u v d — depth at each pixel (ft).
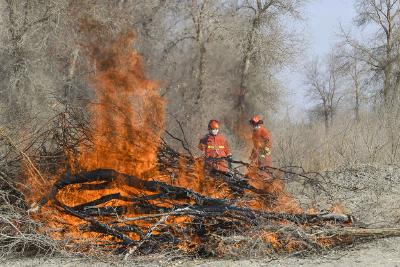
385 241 26.35
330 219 27.35
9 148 29.73
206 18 140.97
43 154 30.94
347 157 53.11
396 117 64.54
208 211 26.16
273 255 25.17
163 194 27.35
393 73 176.45
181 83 133.28
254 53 151.02
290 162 49.83
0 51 104.27
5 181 27.89
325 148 55.21
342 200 35.99
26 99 98.73
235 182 30.55
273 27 150.82
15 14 106.11
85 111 32.73
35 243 25.63
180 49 139.13
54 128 31.32
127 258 24.76
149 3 123.95
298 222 26.40
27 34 106.52
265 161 45.44
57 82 108.27
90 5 109.50
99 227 25.88
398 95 75.25
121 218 26.58
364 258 23.80
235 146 110.63
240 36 148.56
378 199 36.65
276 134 65.31
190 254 25.72
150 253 25.63
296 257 24.80
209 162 31.76
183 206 27.04
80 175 27.76
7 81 103.71
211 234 25.79
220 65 145.79
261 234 25.50
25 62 103.71
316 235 26.17
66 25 110.42
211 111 137.80
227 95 148.05
